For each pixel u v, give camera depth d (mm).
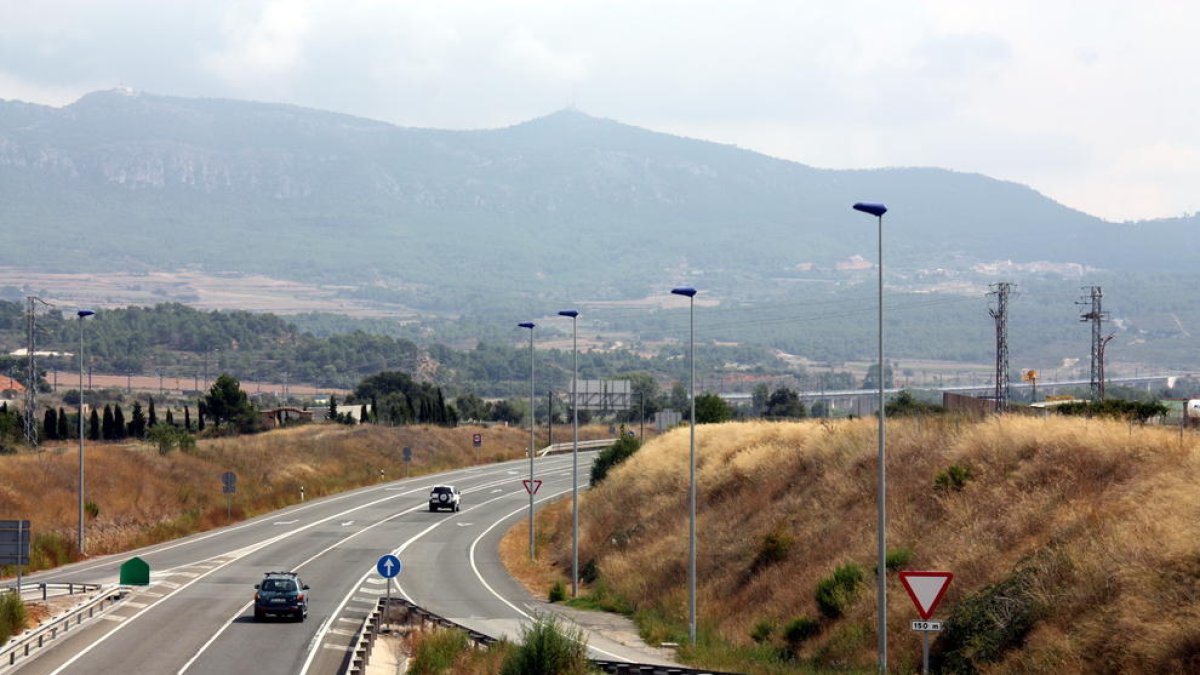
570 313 57219
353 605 49031
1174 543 29453
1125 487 35438
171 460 87312
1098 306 99750
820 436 57719
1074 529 33812
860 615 36875
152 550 66000
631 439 96188
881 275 29344
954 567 36375
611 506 73312
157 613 45344
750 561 48406
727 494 60500
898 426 53500
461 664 35781
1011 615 31422
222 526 78000
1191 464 34594
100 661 35906
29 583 51906
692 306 42219
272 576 44656
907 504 43938
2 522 42625
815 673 32750
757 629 40781
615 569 57469
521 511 89125
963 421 50812
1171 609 27328
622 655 38250
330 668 35500
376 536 73812
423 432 137375
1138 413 50594
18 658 36281
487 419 190000
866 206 29359
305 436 119625
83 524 64125
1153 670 26125
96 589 49906
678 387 199625
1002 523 37469
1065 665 28016
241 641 39750
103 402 189375
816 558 44531
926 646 23469
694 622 40688
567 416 197750
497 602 51625
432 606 49969
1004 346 100000
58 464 75375
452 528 78938
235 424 130125
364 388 181375
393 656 39062
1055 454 39906
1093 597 29781
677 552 54562
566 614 48750
